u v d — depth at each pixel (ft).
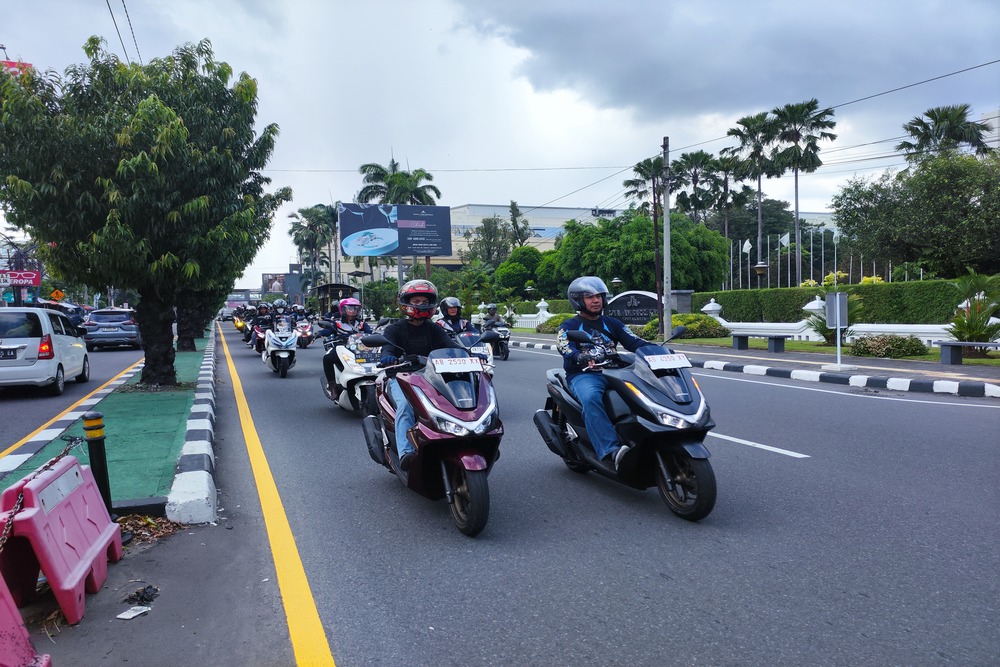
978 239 90.17
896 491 18.53
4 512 11.07
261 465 23.18
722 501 18.08
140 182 33.30
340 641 10.98
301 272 291.99
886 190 102.83
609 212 175.32
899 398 34.88
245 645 10.89
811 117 158.10
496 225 281.95
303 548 15.21
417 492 17.20
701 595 12.44
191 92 37.65
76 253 35.24
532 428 29.01
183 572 13.82
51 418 32.60
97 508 13.89
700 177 208.13
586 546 15.07
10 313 39.50
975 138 135.85
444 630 11.31
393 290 181.78
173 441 24.17
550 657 10.40
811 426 27.78
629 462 16.98
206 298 90.27
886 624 11.19
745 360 54.54
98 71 35.70
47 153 32.76
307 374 53.52
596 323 19.47
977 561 13.69
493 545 15.24
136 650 10.73
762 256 258.16
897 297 79.00
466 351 17.07
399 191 176.96
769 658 10.23
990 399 33.96
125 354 78.38
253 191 43.75
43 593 12.54
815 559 13.99
